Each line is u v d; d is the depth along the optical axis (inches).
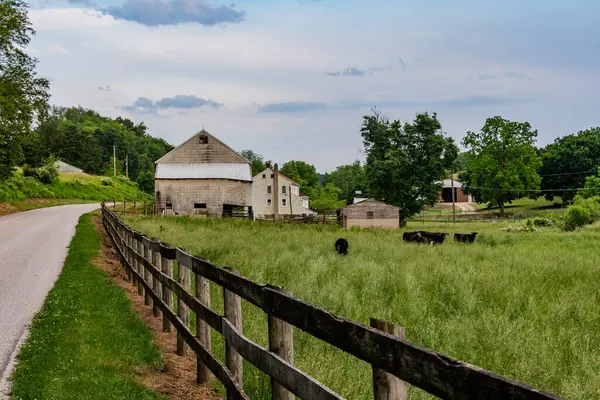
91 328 311.3
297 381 128.0
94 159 5378.9
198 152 2231.8
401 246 802.2
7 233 1063.0
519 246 943.7
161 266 341.7
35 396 204.4
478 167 3299.7
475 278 438.3
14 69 1712.6
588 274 481.1
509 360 227.5
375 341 97.1
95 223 1381.6
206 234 893.8
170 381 233.6
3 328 321.4
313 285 390.6
